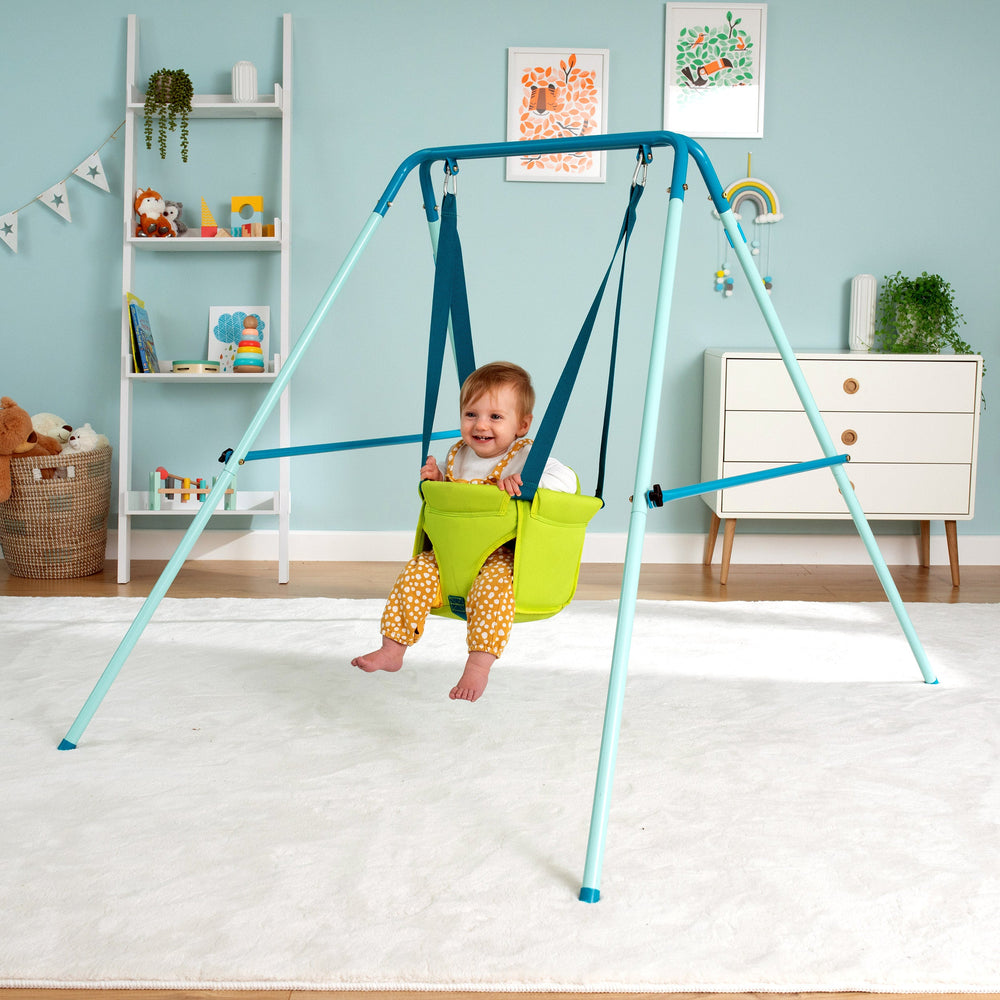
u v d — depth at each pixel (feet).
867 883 4.18
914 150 11.22
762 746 5.74
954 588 10.34
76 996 3.47
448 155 5.87
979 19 11.09
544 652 7.64
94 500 10.53
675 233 5.02
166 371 11.13
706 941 3.76
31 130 11.08
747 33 10.99
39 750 5.61
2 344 11.32
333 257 11.19
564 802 4.97
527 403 6.07
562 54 10.94
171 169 11.12
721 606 9.24
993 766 5.48
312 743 5.75
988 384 11.51
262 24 10.95
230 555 11.52
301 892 4.07
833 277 11.33
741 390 10.28
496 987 3.52
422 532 5.79
